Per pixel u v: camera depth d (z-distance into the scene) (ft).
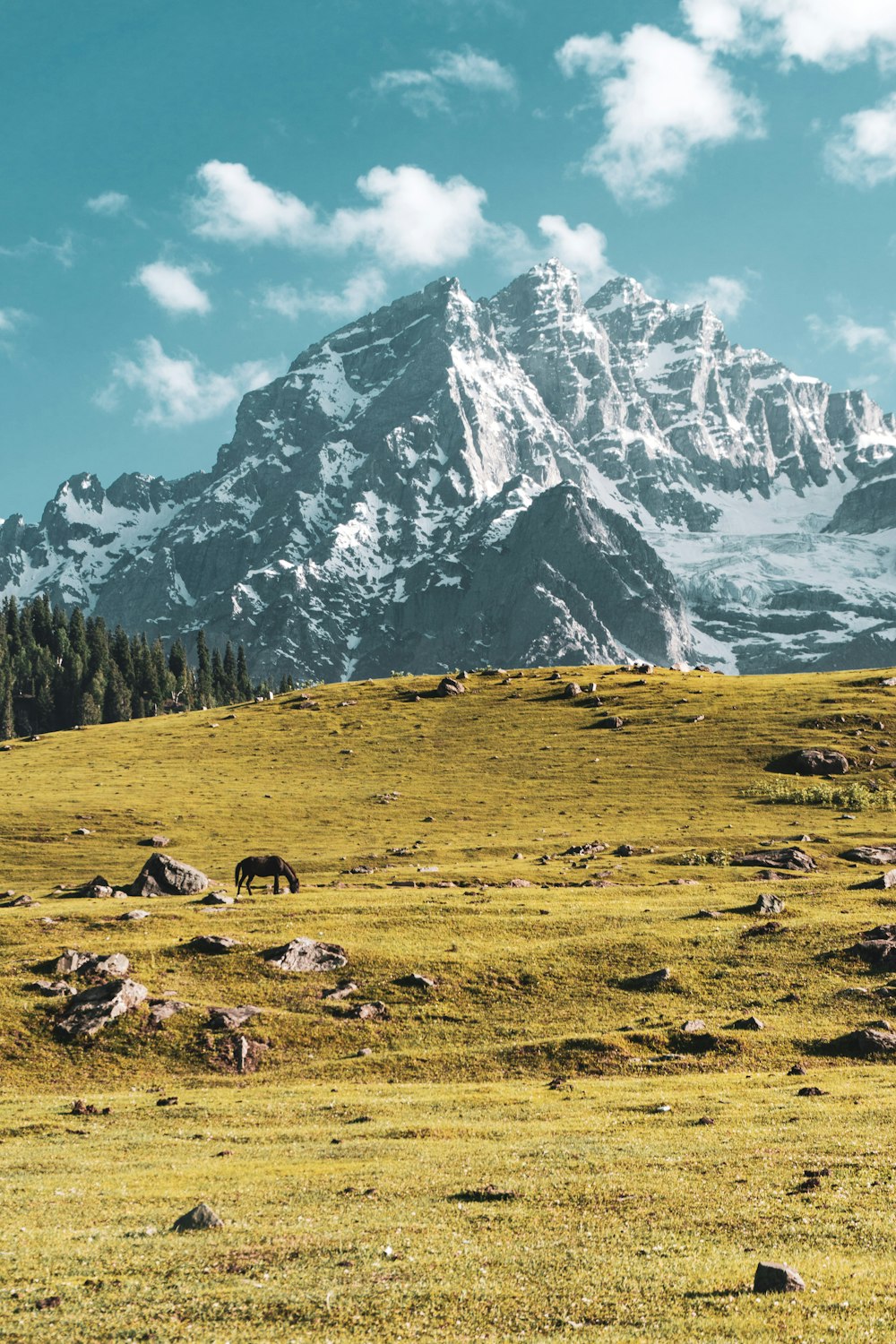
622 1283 60.64
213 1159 104.37
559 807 364.99
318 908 222.69
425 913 218.38
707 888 245.65
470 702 529.04
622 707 493.77
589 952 195.93
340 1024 168.45
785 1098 126.93
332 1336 53.57
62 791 399.65
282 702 566.36
